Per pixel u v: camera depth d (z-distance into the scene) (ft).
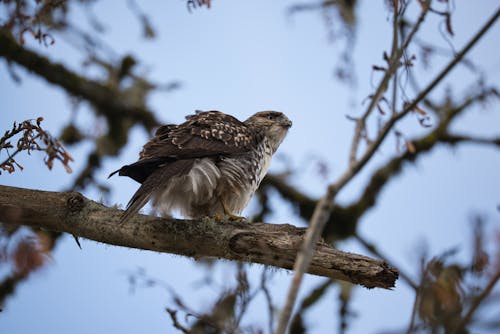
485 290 21.56
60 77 53.93
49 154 28.27
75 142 54.19
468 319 21.57
